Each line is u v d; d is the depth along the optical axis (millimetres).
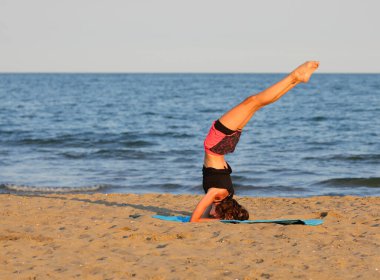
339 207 10609
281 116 43812
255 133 31156
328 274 5895
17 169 18234
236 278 5789
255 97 7680
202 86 139750
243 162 20156
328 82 172875
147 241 7246
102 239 7297
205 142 8188
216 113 48500
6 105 56781
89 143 25891
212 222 8211
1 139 27047
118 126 36281
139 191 14922
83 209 9734
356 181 16172
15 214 9086
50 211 9461
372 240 7246
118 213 9406
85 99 71875
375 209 10133
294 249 6816
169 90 109625
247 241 7191
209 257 6504
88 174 17453
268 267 6137
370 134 30453
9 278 5812
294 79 7430
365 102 62875
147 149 23891
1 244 7152
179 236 7445
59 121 39688
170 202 11477
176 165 19547
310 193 14875
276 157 21531
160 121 40375
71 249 6887
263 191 15148
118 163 19906
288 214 9656
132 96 82125
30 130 32750
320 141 27203
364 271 5988
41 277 5844
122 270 6062
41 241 7312
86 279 5797
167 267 6145
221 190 8328
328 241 7199
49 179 16484
